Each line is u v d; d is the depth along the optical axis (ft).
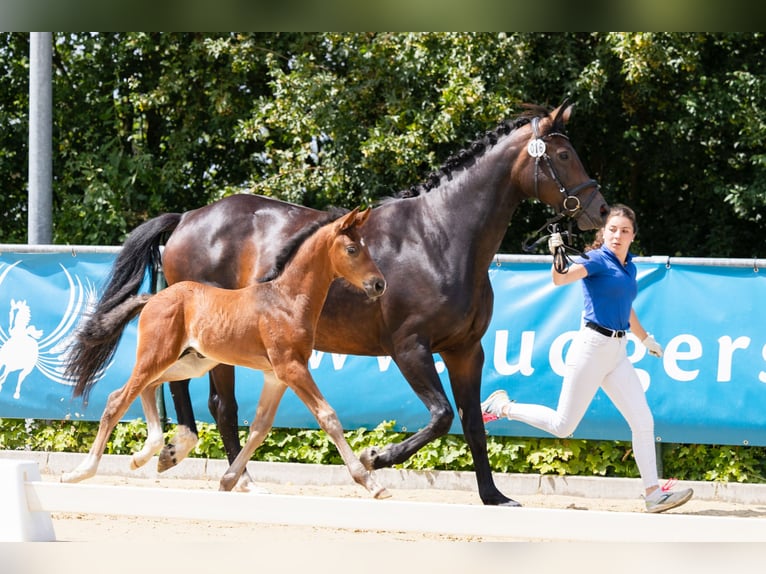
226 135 64.69
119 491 19.44
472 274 26.76
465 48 52.90
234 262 28.91
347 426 32.83
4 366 34.94
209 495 18.72
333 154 57.57
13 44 67.56
